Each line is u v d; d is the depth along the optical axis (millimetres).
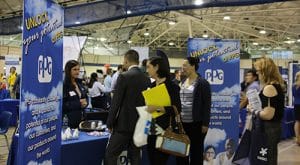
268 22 13211
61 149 2793
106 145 3240
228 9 11742
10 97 9375
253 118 3154
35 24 2191
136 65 3096
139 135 2906
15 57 11758
